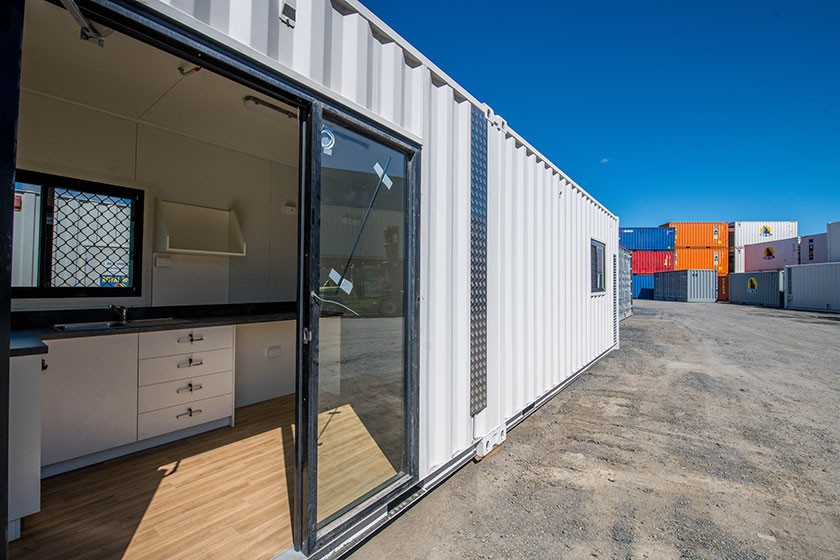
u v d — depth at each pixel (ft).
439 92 7.86
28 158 8.22
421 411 7.17
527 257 11.39
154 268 10.23
